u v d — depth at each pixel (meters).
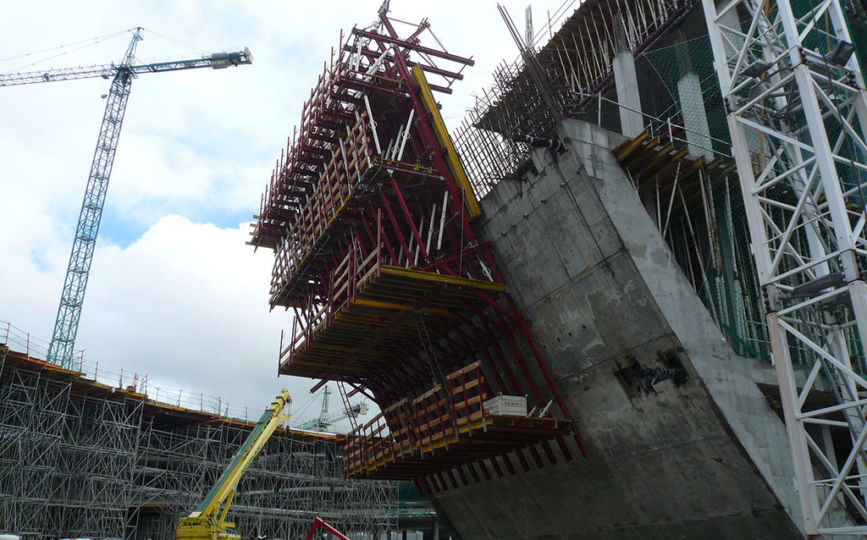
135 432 59.91
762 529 18.98
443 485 31.80
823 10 17.52
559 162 20.70
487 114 24.00
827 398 20.94
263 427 43.88
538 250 22.31
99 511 51.81
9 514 44.75
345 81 24.36
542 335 23.28
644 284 19.55
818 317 17.31
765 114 18.73
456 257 23.62
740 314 22.12
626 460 21.88
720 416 18.61
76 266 87.19
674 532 21.73
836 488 14.80
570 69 34.75
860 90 17.08
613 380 21.34
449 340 26.09
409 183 24.05
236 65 103.50
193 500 59.56
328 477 73.44
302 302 33.19
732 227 23.02
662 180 23.05
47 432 48.56
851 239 14.77
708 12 19.62
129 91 99.38
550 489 25.36
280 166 31.33
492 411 21.64
